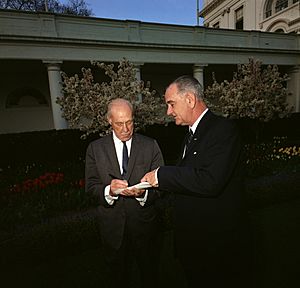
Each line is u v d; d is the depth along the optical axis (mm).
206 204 1390
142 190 1608
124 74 6586
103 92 6375
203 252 1415
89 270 2705
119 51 10016
